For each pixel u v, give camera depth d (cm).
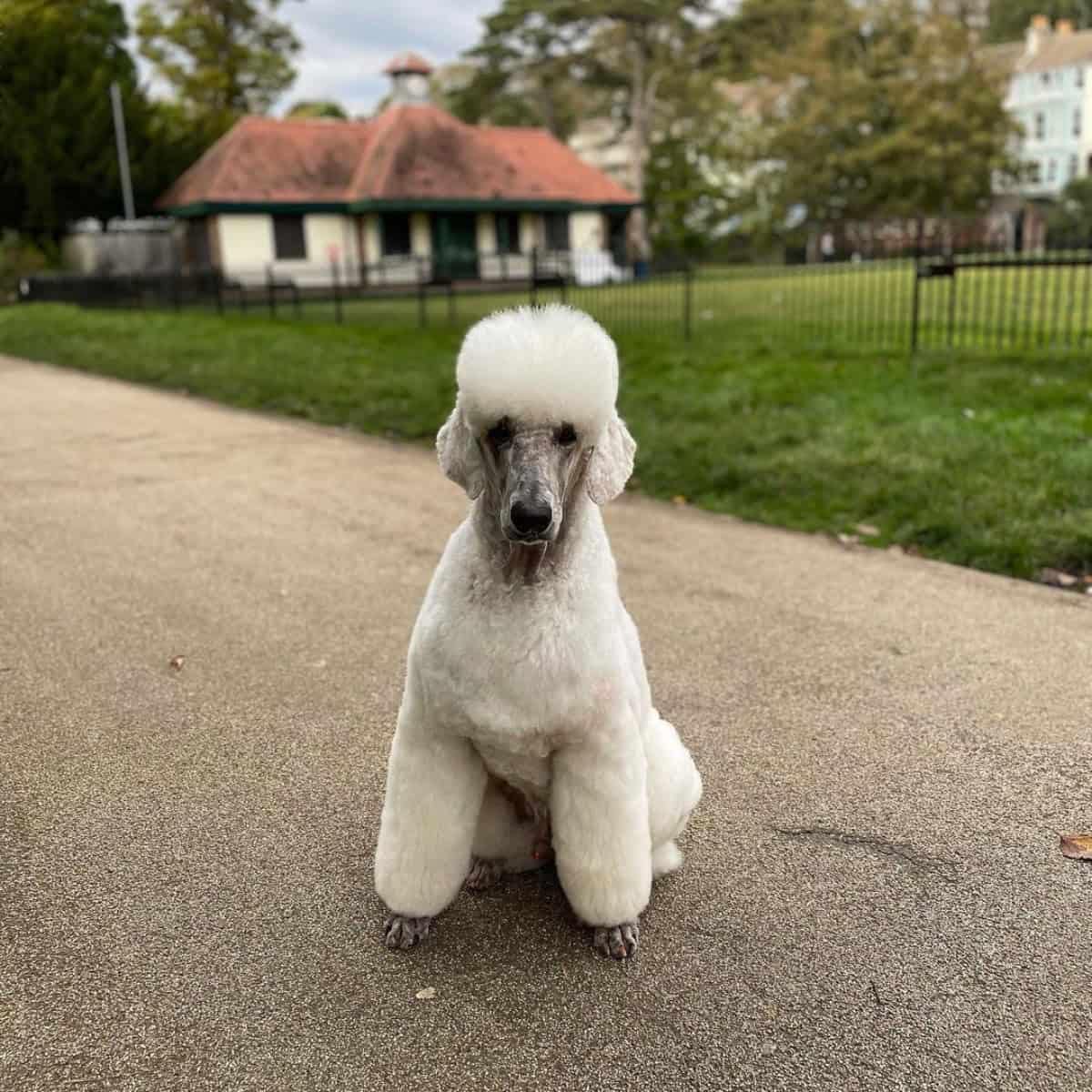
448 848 138
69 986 137
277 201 1786
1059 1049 126
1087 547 287
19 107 1653
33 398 641
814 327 782
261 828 174
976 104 2388
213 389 639
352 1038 129
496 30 2531
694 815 178
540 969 141
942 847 167
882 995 136
